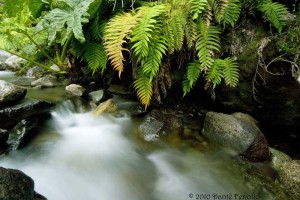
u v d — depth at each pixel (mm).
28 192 1949
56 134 3283
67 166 2779
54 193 2418
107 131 3449
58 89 4223
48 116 3461
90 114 3754
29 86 4281
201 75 3699
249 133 3062
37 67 4820
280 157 2992
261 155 2994
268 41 3211
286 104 3318
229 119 3230
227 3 3066
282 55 3109
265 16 3309
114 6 3297
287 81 3152
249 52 3352
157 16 3096
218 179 2762
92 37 3578
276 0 3549
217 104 3879
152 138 3236
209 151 3141
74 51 3699
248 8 3387
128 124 3562
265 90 3357
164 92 3553
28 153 2830
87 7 3137
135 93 4164
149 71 2990
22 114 3090
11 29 3359
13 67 5148
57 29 3209
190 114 3906
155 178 2766
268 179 2730
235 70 3412
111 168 2848
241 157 3035
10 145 2789
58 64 4355
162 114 3535
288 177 2678
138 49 3006
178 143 3240
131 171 2834
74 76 4500
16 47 3762
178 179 2764
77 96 4016
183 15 3057
